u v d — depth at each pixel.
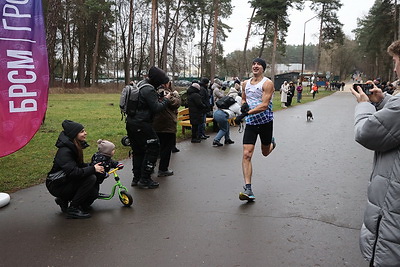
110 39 52.59
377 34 43.06
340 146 9.16
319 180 6.02
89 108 20.33
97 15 44.69
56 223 4.29
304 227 4.12
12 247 3.68
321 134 11.30
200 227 4.15
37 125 5.22
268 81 4.91
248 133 5.04
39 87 5.19
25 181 5.86
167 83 6.17
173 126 6.22
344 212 4.57
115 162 4.91
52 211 4.66
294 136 10.86
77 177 4.30
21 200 5.05
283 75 65.44
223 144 9.47
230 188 5.61
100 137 10.05
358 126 2.25
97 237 3.90
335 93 50.72
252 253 3.52
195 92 9.36
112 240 3.83
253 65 5.03
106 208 4.79
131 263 3.35
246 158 5.05
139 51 60.38
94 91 42.03
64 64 45.44
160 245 3.71
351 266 3.26
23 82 5.03
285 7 38.22
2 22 4.82
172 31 50.38
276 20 39.06
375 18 42.88
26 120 5.10
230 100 9.05
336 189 5.52
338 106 24.66
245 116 5.02
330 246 3.65
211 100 12.11
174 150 8.40
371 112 2.31
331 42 54.59
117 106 22.17
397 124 2.03
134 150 5.67
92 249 3.63
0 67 4.82
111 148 4.82
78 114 16.80
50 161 7.19
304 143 9.59
